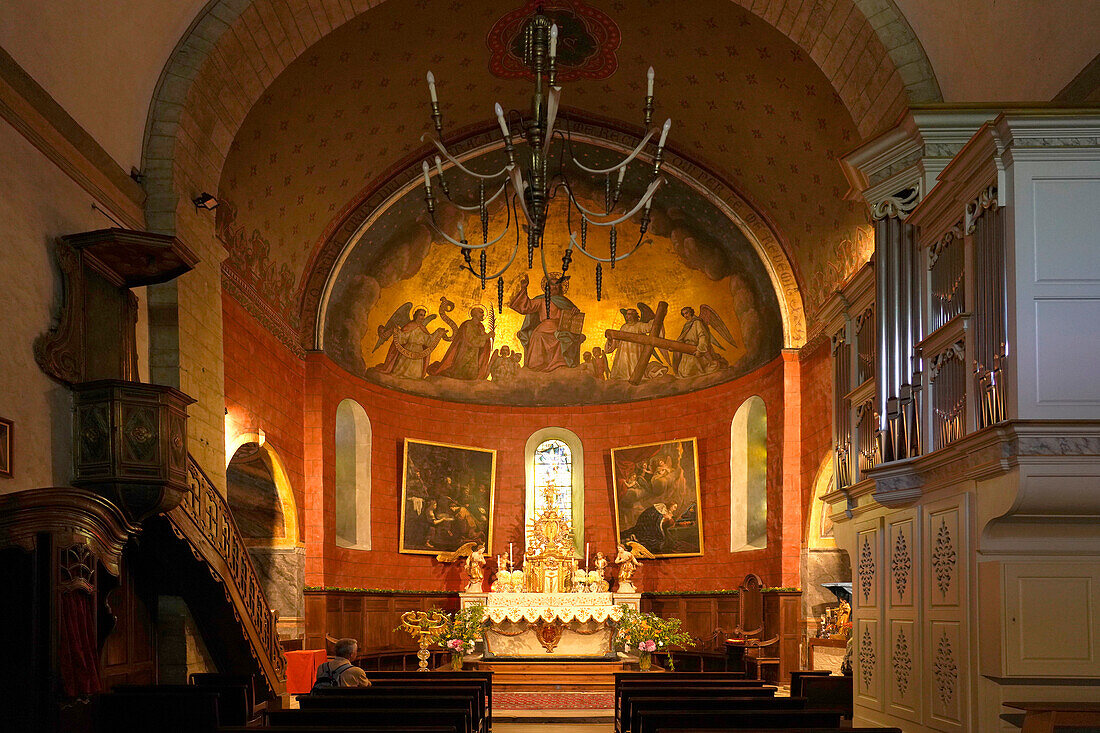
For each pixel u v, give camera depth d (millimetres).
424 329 23766
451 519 24031
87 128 11289
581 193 23188
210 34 13070
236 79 13867
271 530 19891
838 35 13617
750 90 19141
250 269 18312
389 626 22438
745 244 21875
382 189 21750
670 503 23812
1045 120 8398
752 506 22438
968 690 9125
